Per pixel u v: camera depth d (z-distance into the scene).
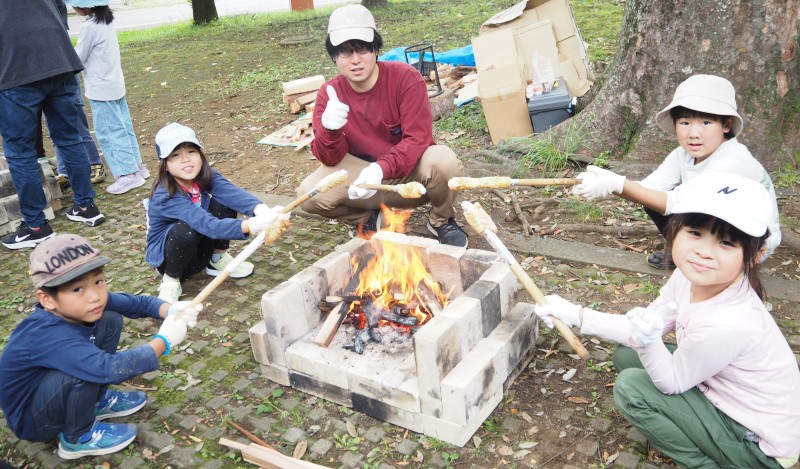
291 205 3.36
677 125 3.48
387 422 3.23
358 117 4.46
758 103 5.15
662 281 4.20
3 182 5.65
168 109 9.20
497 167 5.90
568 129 6.01
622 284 4.22
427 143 4.37
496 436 3.08
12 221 5.71
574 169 5.75
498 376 3.20
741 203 2.27
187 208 4.21
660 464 2.85
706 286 2.48
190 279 4.79
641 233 4.74
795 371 2.45
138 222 5.81
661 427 2.62
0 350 4.04
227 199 4.45
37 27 5.07
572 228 4.89
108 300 3.34
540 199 5.32
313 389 3.44
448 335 2.97
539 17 7.09
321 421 3.28
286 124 8.01
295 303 3.51
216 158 7.14
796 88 5.09
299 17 17.03
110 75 6.11
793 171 5.17
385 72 4.34
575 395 3.30
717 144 3.45
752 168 3.42
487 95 6.46
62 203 6.29
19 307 4.56
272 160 6.92
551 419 3.16
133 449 3.21
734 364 2.43
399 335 3.55
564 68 6.89
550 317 2.71
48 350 2.91
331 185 3.35
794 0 4.90
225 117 8.56
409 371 3.22
